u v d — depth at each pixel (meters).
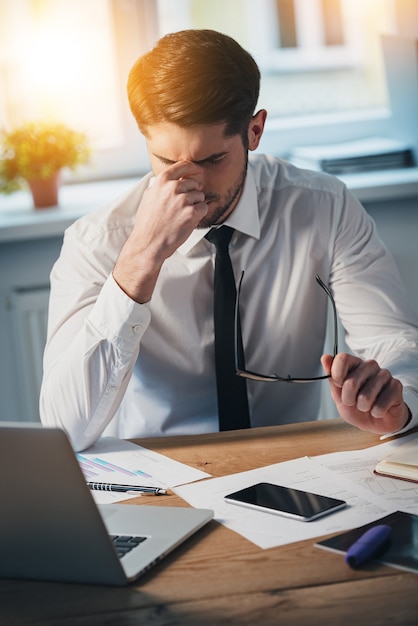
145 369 1.66
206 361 1.66
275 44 2.76
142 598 0.92
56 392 1.42
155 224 1.39
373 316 1.67
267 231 1.67
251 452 1.30
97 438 1.41
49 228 2.35
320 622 0.86
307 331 1.72
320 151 2.69
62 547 0.94
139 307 1.40
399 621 0.86
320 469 1.22
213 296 1.63
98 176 2.76
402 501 1.10
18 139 2.43
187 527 1.05
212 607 0.90
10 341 2.49
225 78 1.38
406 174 2.56
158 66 1.38
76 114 2.67
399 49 2.59
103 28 2.62
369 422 1.32
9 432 0.88
